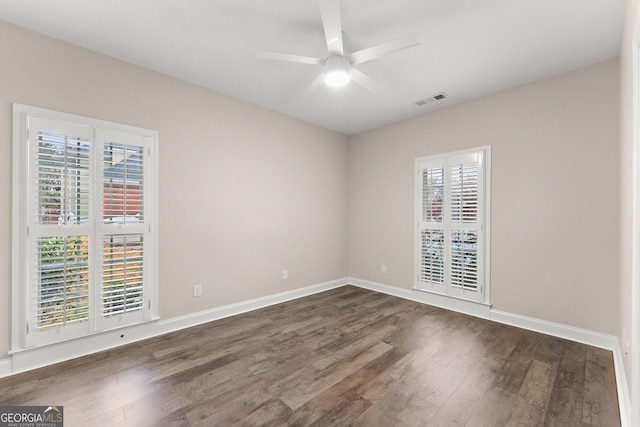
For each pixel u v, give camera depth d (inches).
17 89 83.8
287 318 129.3
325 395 74.9
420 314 134.4
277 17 81.0
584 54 97.2
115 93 101.0
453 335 111.3
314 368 87.7
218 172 128.6
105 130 98.4
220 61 103.9
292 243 159.6
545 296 113.7
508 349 99.7
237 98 134.7
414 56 99.0
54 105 89.4
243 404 71.2
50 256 87.8
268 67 107.7
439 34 87.6
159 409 69.2
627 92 71.0
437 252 147.1
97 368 86.6
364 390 77.0
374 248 178.1
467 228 135.3
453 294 140.5
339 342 105.3
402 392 76.2
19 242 83.7
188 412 68.2
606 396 74.3
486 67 106.1
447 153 143.1
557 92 111.0
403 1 74.2
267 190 147.6
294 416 67.2
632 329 60.9
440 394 75.4
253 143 141.3
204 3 75.5
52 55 89.4
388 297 162.2
